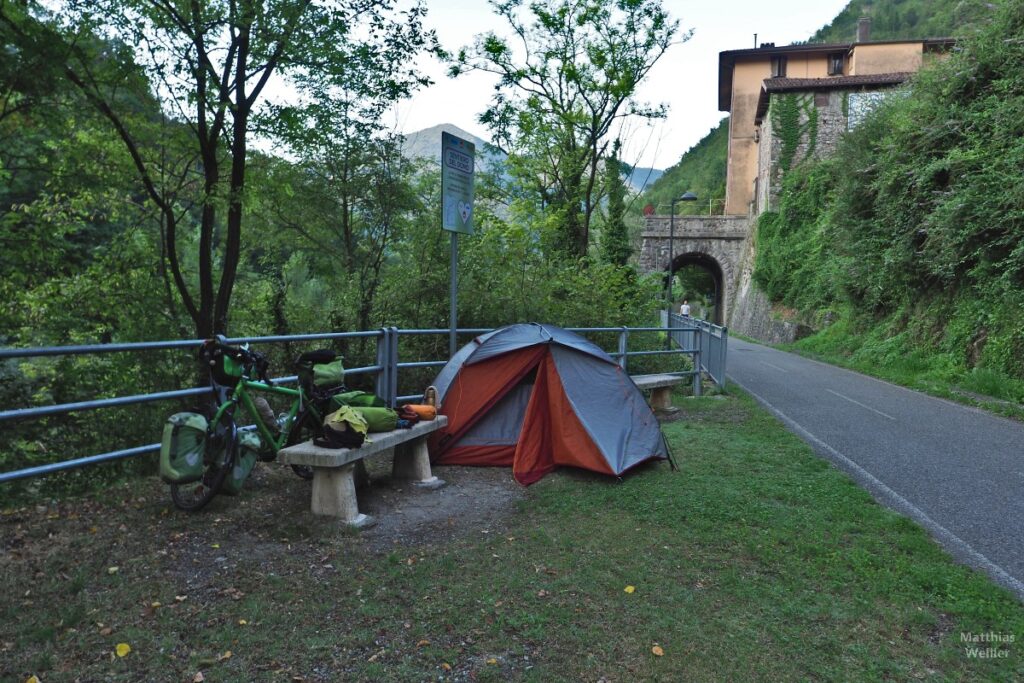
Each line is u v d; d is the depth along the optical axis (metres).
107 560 3.73
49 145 9.82
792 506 5.44
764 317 39.28
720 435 8.35
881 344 20.16
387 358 6.61
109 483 5.65
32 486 6.30
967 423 10.07
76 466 4.34
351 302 10.77
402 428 5.45
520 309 11.48
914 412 11.16
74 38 8.81
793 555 4.35
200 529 4.27
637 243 45.69
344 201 12.17
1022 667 3.06
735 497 5.53
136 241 11.53
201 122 10.09
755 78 52.31
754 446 7.71
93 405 4.29
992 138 16.06
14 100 8.73
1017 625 3.45
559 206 19.66
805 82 42.00
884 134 21.50
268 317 11.21
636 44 19.72
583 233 20.36
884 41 46.91
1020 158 14.45
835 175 24.94
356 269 11.84
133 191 11.20
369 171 11.94
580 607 3.52
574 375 6.60
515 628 3.28
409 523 4.75
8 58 8.05
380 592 3.60
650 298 18.39
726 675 2.94
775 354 26.03
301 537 4.29
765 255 40.59
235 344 5.09
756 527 4.88
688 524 4.90
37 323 10.49
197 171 11.05
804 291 34.00
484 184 19.38
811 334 30.58
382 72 10.63
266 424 4.96
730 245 49.59
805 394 13.44
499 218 13.49
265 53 9.78
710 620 3.44
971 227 15.20
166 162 10.95
